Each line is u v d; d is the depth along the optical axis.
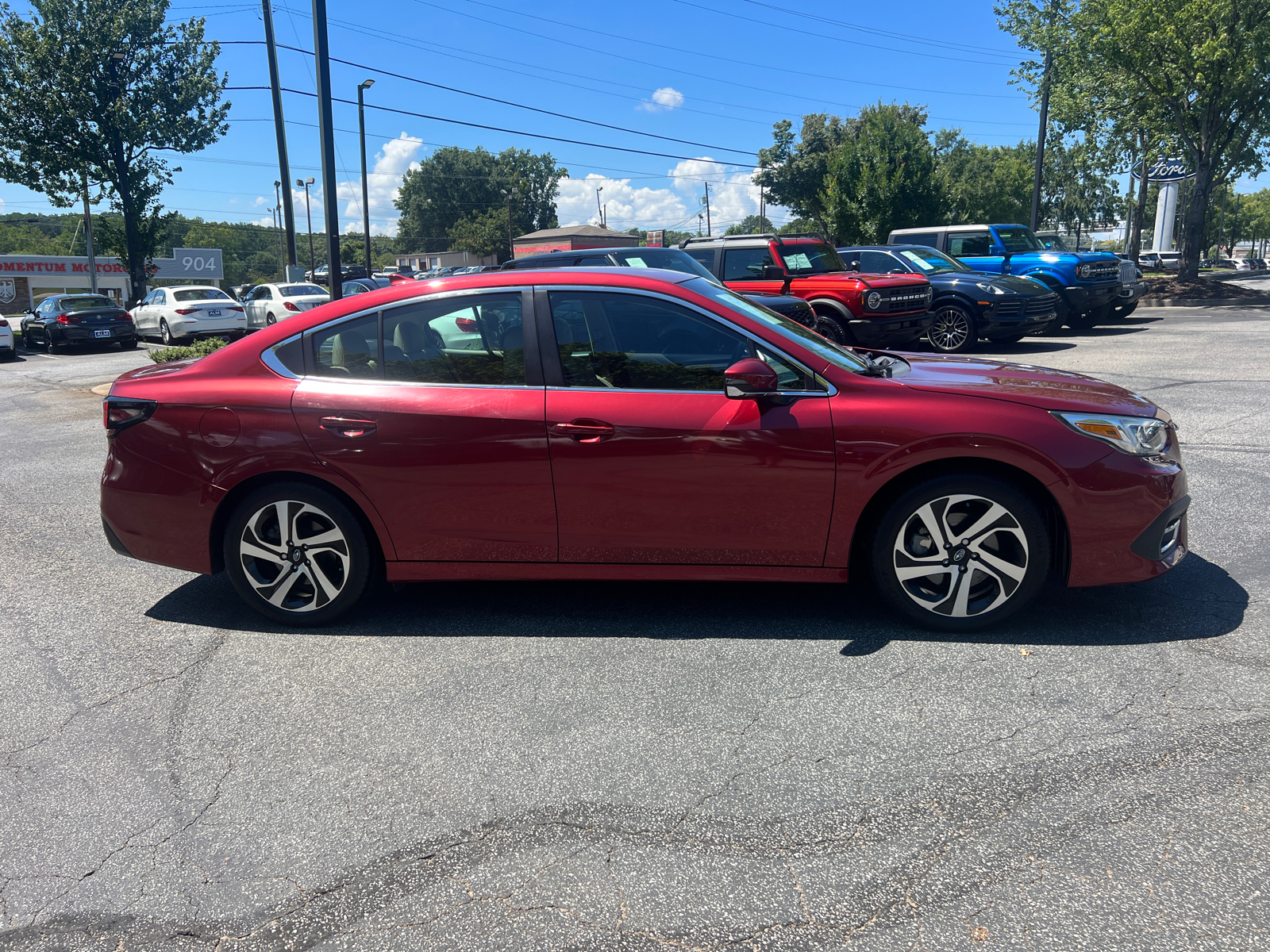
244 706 3.37
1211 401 8.61
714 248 13.41
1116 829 2.43
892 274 14.64
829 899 2.22
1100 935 2.05
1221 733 2.87
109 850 2.54
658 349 3.77
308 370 3.97
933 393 3.62
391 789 2.78
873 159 32.94
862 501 3.61
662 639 3.81
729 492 3.66
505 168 113.25
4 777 2.93
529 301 3.86
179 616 4.33
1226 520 5.05
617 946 2.10
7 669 3.77
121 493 4.08
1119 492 3.49
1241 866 2.26
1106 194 55.47
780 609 4.07
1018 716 3.05
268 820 2.64
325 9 13.85
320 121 14.18
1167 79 21.77
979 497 3.57
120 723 3.27
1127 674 3.31
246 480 3.95
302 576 4.04
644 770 2.82
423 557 3.92
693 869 2.35
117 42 29.33
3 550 5.49
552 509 3.77
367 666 3.68
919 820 2.51
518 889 2.31
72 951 2.16
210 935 2.19
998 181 55.00
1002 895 2.20
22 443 9.38
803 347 3.73
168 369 4.26
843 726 3.04
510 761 2.91
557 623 4.03
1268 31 20.39
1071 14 23.16
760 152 58.66
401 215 118.00
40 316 22.75
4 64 29.16
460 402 3.79
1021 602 3.64
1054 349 13.76
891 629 3.79
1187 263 24.41
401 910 2.25
